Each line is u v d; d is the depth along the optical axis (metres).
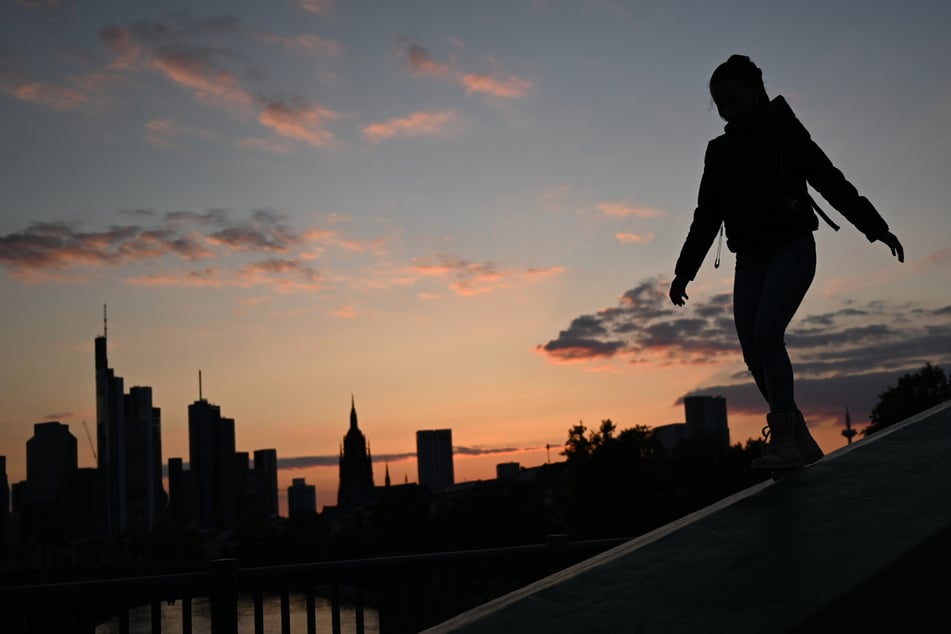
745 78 4.09
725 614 1.89
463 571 6.75
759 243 4.08
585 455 87.12
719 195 4.29
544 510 127.44
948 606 2.15
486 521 129.88
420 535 140.00
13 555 195.62
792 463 3.69
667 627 1.86
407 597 6.48
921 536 2.18
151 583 5.67
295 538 198.38
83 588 5.48
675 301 4.53
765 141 4.08
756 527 2.31
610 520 83.62
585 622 1.89
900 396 74.19
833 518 2.32
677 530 2.34
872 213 3.99
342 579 6.23
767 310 3.88
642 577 2.06
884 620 2.00
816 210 4.15
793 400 3.83
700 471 93.50
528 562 7.05
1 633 5.22
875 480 2.58
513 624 1.90
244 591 5.89
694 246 4.41
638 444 86.56
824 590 1.96
